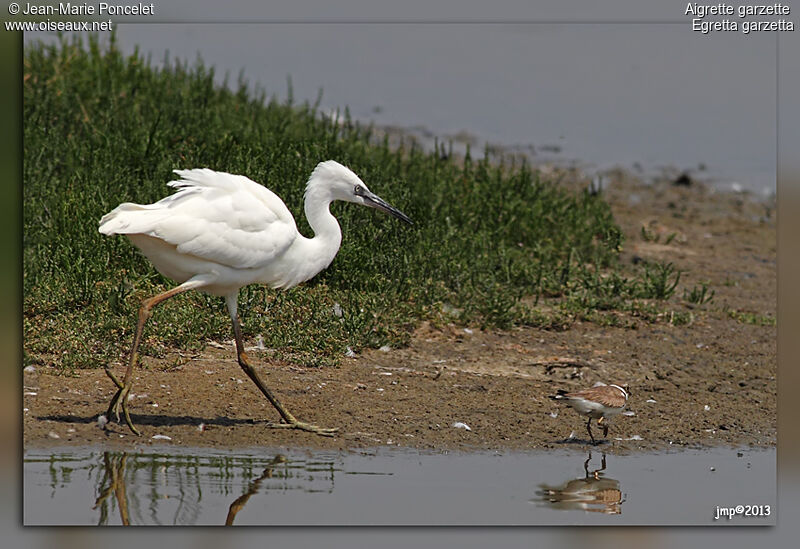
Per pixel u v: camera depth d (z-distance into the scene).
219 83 22.41
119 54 19.67
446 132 24.02
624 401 10.55
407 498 9.10
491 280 14.66
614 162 23.53
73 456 9.36
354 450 10.07
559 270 15.79
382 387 11.70
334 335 12.61
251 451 9.82
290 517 8.65
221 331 12.37
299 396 11.20
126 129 16.11
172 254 10.06
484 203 16.86
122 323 11.94
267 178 14.59
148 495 8.84
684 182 22.53
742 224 20.41
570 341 13.81
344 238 14.12
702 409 11.98
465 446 10.42
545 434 10.93
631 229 19.27
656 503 9.40
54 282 12.51
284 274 10.75
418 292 14.02
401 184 15.98
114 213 9.77
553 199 18.12
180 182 10.14
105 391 10.77
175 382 11.17
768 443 11.12
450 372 12.38
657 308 15.20
